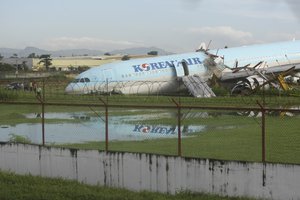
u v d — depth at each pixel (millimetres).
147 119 31219
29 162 15492
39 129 26406
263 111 13008
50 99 45719
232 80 61250
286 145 20375
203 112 35844
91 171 14500
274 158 17516
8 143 15812
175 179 13297
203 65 59938
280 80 54688
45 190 13000
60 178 14766
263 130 12906
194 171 13039
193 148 19797
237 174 12500
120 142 21625
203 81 56312
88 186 13836
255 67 60719
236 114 34094
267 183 12172
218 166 12719
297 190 11820
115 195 12641
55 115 34188
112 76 53625
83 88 52375
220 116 32812
